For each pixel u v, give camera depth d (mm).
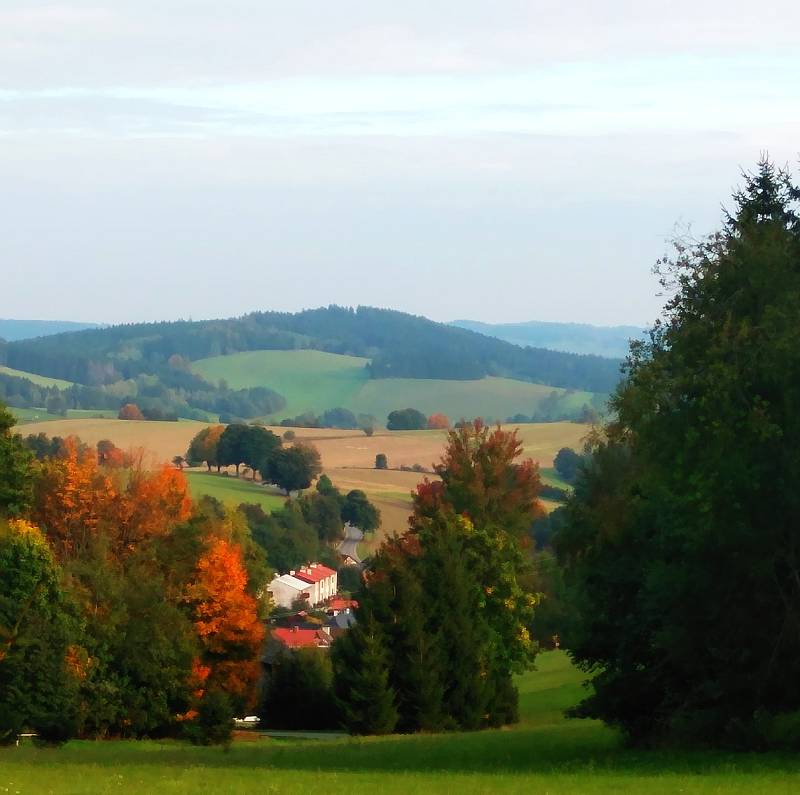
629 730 46250
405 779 33062
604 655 47344
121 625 73750
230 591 82438
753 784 28250
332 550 192250
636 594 45344
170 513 91875
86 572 74188
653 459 36750
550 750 46688
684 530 36688
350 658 71750
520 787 29266
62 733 64562
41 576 65688
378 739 61375
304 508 197875
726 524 35219
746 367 34375
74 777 33438
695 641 38438
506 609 82438
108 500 89062
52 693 63594
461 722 73000
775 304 34656
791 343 33500
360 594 73500
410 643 71750
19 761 43594
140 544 86562
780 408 34438
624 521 45938
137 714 72812
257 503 197500
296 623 148875
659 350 37031
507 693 75812
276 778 33781
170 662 74375
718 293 35875
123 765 41438
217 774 35781
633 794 26719
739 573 36656
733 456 34312
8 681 62969
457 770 38688
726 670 38125
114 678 72438
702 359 35094
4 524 65125
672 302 36906
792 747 37219
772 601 36969
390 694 70250
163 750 55094
